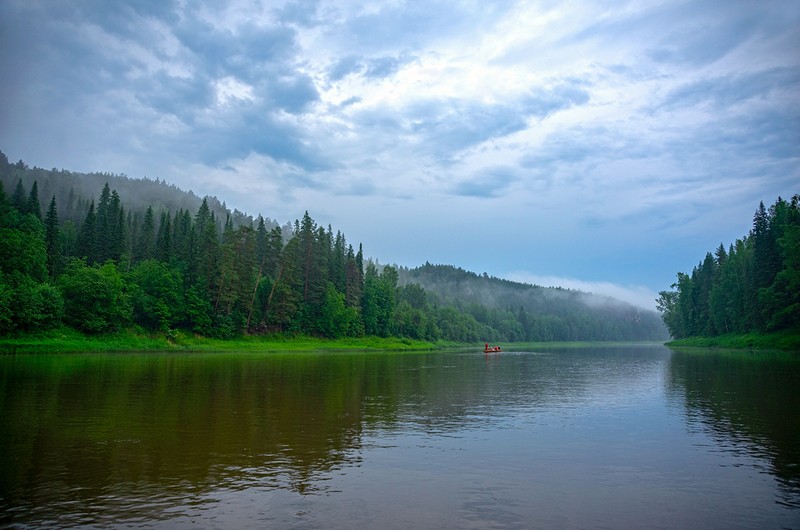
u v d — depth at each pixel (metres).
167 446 18.12
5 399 28.05
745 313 107.88
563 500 12.87
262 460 16.42
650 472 15.30
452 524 11.27
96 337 77.06
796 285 81.38
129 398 28.88
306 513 11.88
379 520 11.48
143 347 79.38
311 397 30.62
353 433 20.52
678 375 45.84
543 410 26.44
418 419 23.66
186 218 137.25
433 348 157.12
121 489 13.54
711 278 136.62
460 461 16.41
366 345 129.62
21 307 67.25
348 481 14.30
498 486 13.94
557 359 80.69
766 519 11.73
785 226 85.00
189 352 81.38
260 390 33.44
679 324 167.62
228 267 98.75
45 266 82.75
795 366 52.88
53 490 13.44
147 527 11.07
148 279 93.88
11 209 98.19
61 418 22.92
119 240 109.94
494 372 51.78
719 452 17.62
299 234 126.88
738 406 27.30
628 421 23.27
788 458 16.84
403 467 15.72
